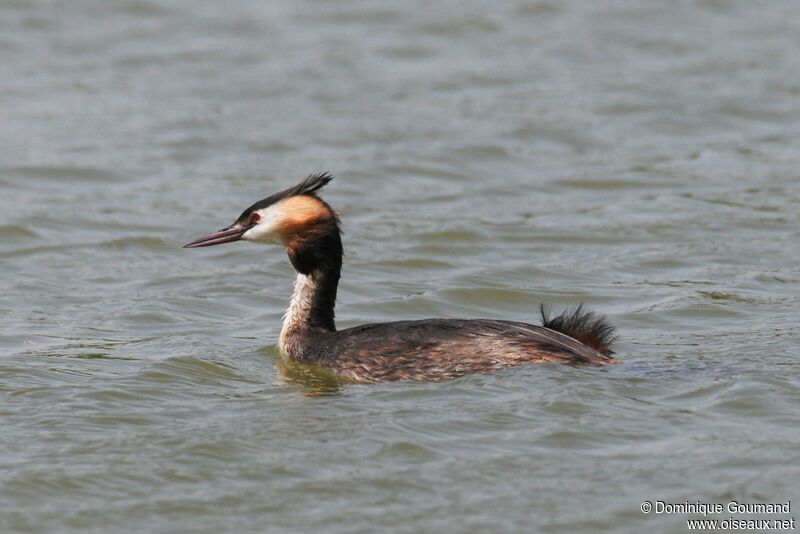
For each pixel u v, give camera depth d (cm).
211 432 1170
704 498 1020
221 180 2361
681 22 3494
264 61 3136
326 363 1368
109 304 1700
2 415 1221
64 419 1209
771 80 3003
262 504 1030
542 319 1505
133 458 1114
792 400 1208
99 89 2914
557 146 2594
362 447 1130
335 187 2331
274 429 1177
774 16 3553
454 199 2270
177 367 1390
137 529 995
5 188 2291
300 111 2792
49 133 2609
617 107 2820
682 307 1628
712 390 1234
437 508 1018
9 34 3253
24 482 1066
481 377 1277
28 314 1644
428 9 3541
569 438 1134
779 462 1079
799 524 984
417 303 1692
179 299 1712
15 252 1948
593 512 1005
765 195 2252
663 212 2164
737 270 1833
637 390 1237
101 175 2373
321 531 986
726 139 2633
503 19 3484
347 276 1830
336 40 3306
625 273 1842
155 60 3122
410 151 2538
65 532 992
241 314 1667
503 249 1988
